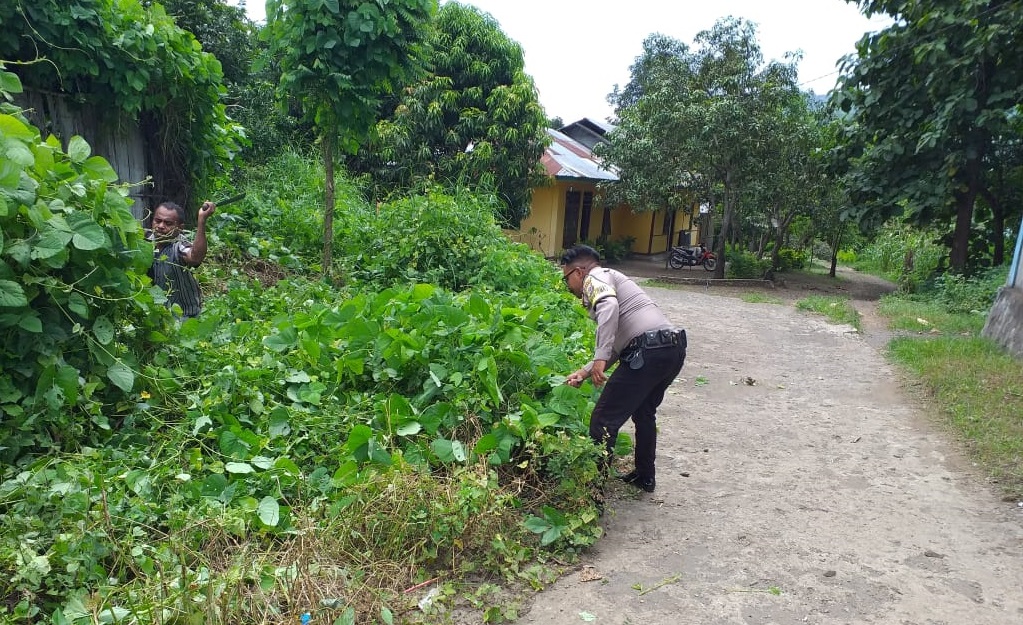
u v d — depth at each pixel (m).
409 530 3.00
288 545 2.84
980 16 11.80
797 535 3.54
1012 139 13.90
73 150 3.61
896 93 13.81
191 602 2.31
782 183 17.30
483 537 3.09
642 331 3.62
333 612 2.49
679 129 17.05
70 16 5.59
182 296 4.58
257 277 6.98
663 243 28.53
